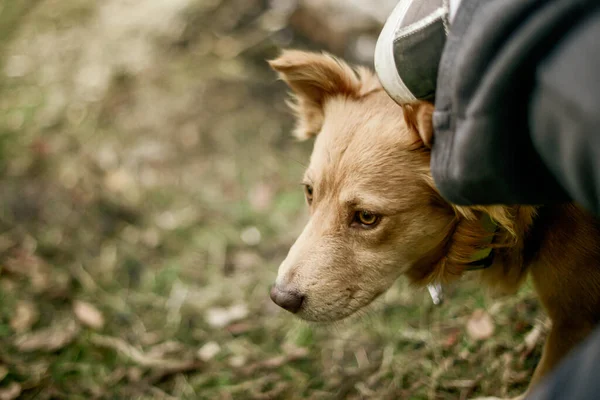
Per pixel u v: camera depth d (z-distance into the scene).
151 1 1.75
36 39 1.77
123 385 1.07
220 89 1.51
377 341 1.08
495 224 0.88
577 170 0.66
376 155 0.88
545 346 0.89
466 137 0.69
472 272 1.01
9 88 1.64
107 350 1.11
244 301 1.18
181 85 1.53
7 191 1.35
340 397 1.02
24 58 1.72
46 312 1.17
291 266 0.91
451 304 1.09
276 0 1.62
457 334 1.05
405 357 1.05
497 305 1.06
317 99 0.97
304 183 0.94
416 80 0.77
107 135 1.45
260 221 1.30
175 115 1.47
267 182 1.36
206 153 1.41
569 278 0.87
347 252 0.90
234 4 1.65
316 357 1.08
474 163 0.70
